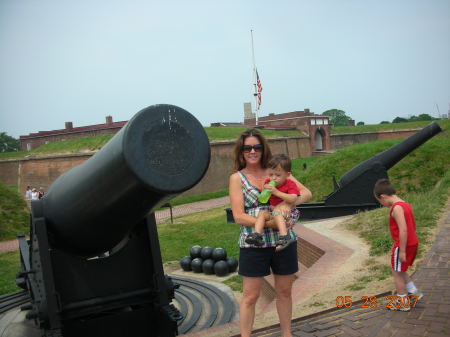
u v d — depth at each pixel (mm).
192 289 6297
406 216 3289
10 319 5172
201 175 2670
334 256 5863
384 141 16594
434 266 4406
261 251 2486
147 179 2529
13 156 36375
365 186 10164
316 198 14609
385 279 4398
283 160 2395
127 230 3357
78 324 3441
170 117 2576
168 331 3430
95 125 38312
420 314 3205
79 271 3354
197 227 12523
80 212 3119
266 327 3248
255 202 2459
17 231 15305
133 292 3496
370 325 3115
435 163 13141
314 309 3742
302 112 44312
